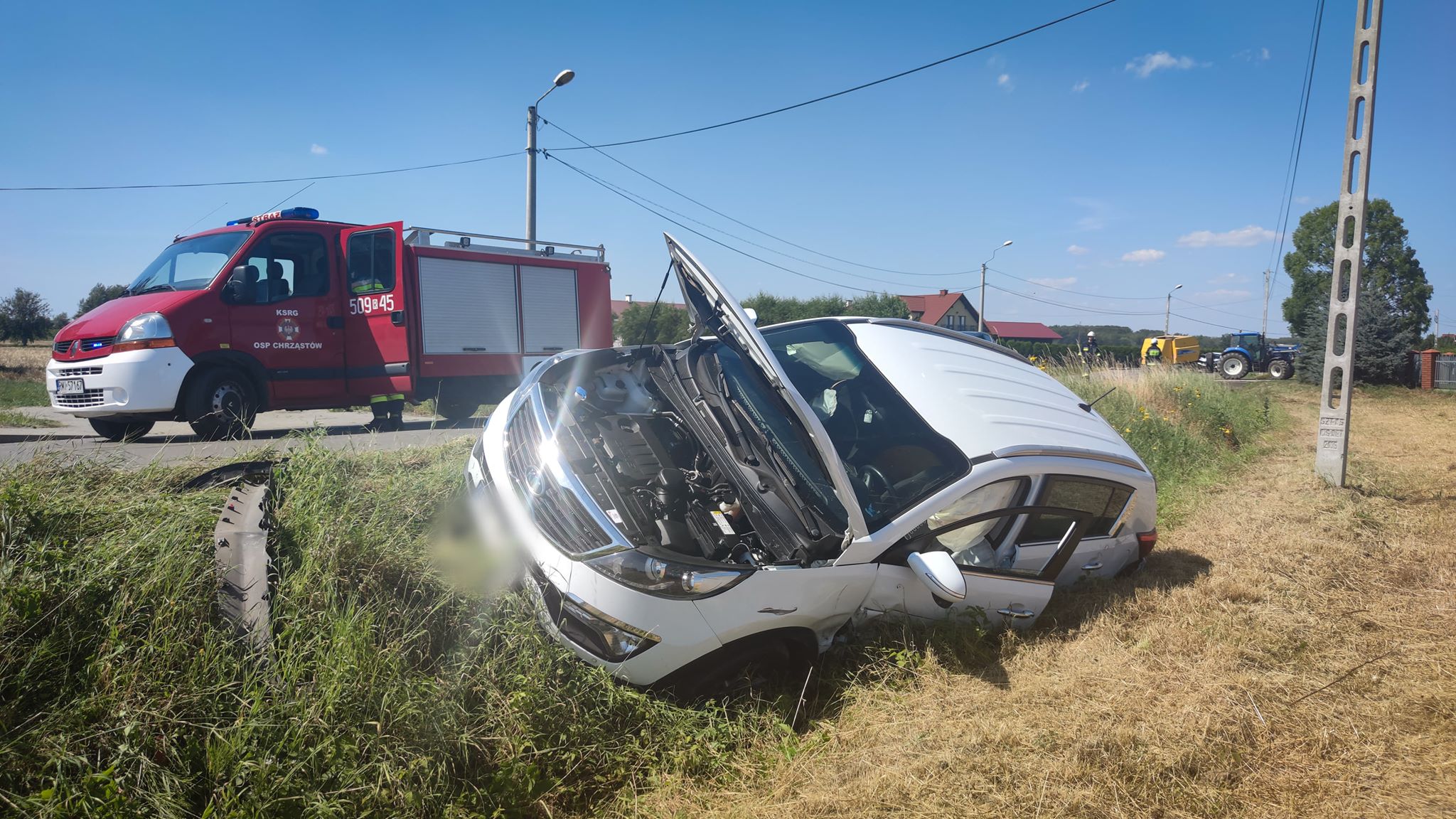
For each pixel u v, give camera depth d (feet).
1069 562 16.53
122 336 27.91
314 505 12.47
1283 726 11.94
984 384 16.85
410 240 36.91
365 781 8.33
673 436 14.98
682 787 9.76
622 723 10.44
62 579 9.40
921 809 9.48
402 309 35.45
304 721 8.46
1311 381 92.94
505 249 41.32
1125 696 12.35
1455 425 53.83
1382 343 86.89
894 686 12.30
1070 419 17.34
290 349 32.53
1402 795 10.49
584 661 10.75
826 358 17.10
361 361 35.12
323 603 10.25
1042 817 9.52
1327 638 15.26
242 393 31.12
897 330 18.28
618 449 13.58
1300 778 10.79
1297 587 17.89
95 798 7.30
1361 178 28.89
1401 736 11.92
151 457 16.97
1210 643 14.51
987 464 13.96
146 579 9.77
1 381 65.51
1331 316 29.78
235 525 11.28
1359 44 28.60
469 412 42.55
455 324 38.50
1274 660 14.20
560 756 9.68
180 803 7.62
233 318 30.63
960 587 11.89
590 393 15.97
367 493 14.55
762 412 14.17
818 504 12.67
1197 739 11.21
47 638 8.74
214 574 10.13
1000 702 12.00
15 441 29.01
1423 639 15.44
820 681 12.51
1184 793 10.23
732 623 10.93
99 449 15.93
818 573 11.76
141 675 8.64
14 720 8.05
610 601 10.52
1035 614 14.74
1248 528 22.93
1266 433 46.93
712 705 11.07
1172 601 16.44
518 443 13.39
